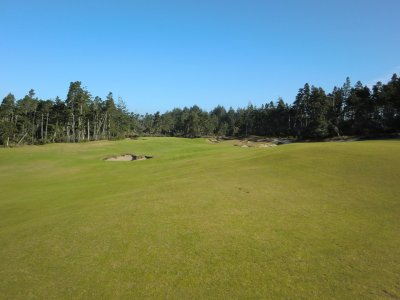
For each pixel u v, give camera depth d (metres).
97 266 13.39
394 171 25.47
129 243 15.38
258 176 28.14
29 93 130.88
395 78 103.69
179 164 42.25
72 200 26.81
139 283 11.97
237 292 11.13
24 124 127.50
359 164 28.34
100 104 137.12
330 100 123.00
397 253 13.39
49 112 131.75
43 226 19.33
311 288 11.17
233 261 13.20
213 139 140.50
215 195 22.75
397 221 16.72
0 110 120.00
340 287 11.15
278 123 152.38
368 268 12.29
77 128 136.88
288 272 12.23
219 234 15.88
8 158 61.41
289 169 29.41
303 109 136.62
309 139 114.81
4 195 32.19
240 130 184.88
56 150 74.56
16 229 19.78
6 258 15.05
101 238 16.22
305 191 22.81
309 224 16.78
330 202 20.22
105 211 20.89
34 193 31.91
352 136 103.06
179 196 23.05
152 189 26.47
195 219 18.05
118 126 159.12
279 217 17.92
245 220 17.62
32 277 12.98
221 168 33.88
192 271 12.59
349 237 15.05
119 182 33.44
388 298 10.44
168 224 17.50
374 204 19.36
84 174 43.69
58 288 12.00
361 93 108.19
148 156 64.50
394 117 97.75
